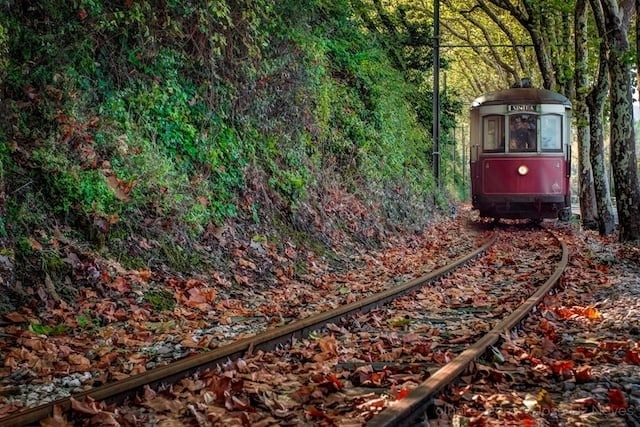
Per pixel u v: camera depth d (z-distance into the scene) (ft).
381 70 81.97
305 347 24.36
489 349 22.33
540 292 33.78
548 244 65.41
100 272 30.96
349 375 20.49
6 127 32.24
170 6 41.27
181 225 37.73
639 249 57.52
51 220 31.91
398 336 26.63
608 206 74.84
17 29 34.32
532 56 145.18
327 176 59.72
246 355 22.44
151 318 29.14
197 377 19.86
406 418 15.43
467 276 44.45
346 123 68.28
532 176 83.66
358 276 44.39
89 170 34.37
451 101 120.98
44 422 15.81
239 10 46.85
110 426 16.01
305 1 56.39
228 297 34.30
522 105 83.76
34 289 28.40
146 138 39.99
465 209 138.92
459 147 251.39
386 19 102.32
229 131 46.34
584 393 18.39
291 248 45.52
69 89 36.01
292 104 55.42
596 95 74.18
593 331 27.27
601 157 74.90
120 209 34.76
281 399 18.11
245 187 45.80
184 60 44.50
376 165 72.74
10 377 20.70
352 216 58.95
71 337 25.59
